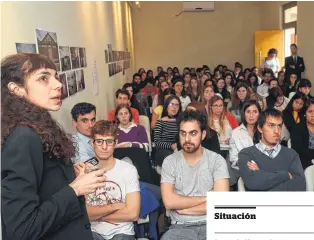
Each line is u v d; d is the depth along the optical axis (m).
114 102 6.46
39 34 2.24
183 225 2.06
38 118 0.97
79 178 1.01
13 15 1.82
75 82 3.22
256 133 2.85
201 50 12.29
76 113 2.56
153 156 3.81
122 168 2.09
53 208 0.91
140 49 12.34
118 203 2.04
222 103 3.47
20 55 1.00
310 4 7.17
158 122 3.78
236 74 10.38
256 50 10.84
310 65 7.28
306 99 3.52
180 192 2.12
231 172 3.00
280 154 2.33
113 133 2.06
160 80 7.72
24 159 0.89
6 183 0.87
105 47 5.52
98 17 4.90
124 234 2.03
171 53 12.32
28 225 0.86
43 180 0.98
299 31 7.79
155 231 2.21
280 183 2.25
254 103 2.98
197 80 6.37
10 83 0.96
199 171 2.10
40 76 0.98
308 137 3.22
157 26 12.18
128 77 9.74
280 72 7.88
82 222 1.06
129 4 10.68
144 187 2.18
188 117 2.06
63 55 2.81
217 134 3.21
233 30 12.13
